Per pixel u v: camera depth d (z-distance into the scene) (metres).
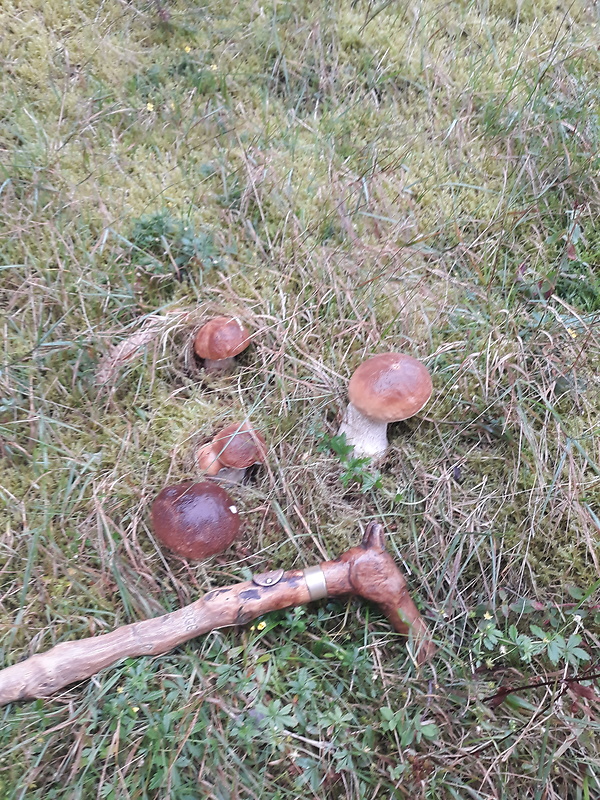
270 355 0.71
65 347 0.67
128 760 0.47
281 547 0.59
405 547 0.60
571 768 0.48
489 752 0.49
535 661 0.53
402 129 0.90
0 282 0.70
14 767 0.47
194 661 0.51
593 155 0.81
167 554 0.58
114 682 0.50
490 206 0.83
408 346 0.72
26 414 0.64
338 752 0.48
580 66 0.92
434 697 0.51
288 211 0.80
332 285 0.76
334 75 0.93
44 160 0.77
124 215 0.77
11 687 0.47
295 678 0.52
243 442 0.62
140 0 0.96
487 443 0.67
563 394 0.67
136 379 0.69
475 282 0.77
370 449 0.65
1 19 0.87
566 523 0.60
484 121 0.90
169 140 0.85
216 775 0.47
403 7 1.00
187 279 0.76
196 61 0.91
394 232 0.81
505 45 0.98
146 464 0.63
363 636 0.55
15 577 0.56
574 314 0.70
